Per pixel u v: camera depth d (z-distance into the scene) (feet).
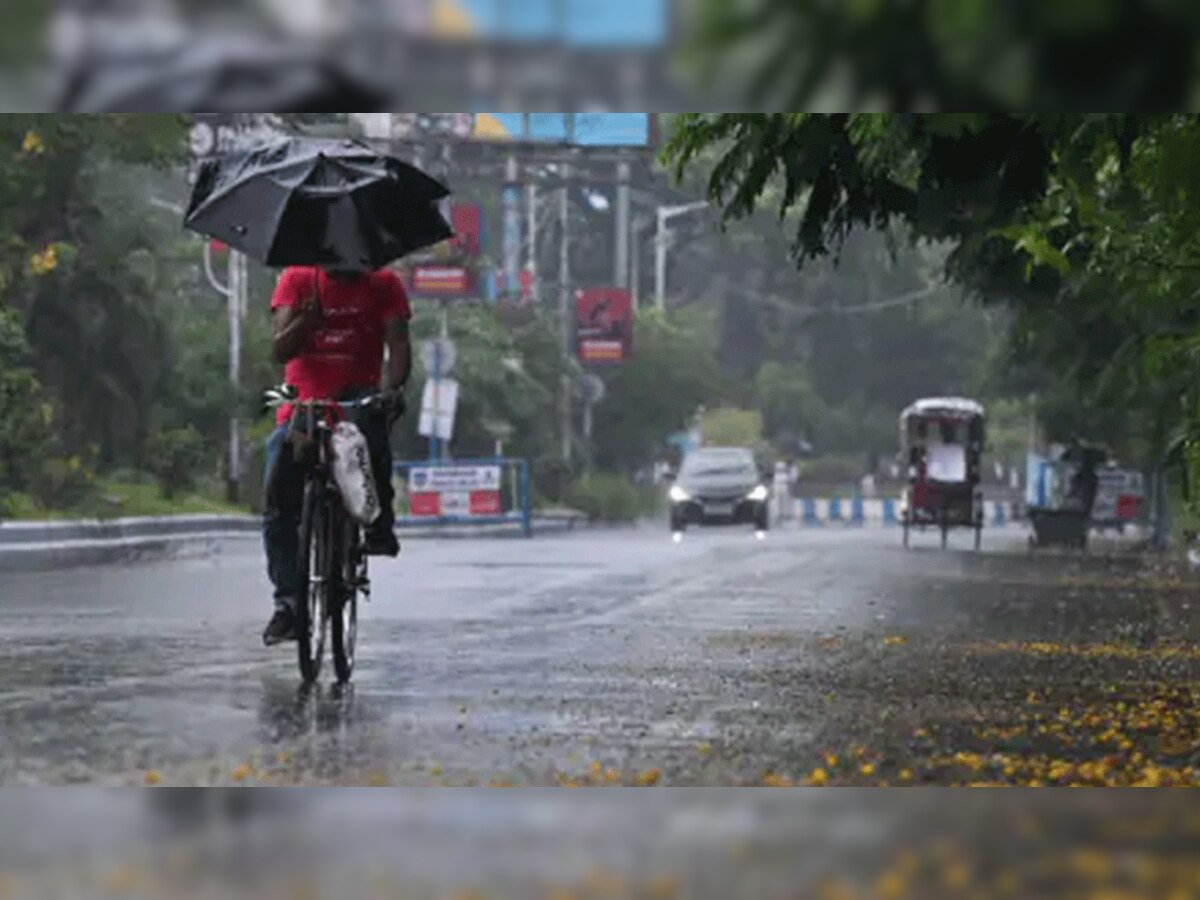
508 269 598.34
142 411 357.20
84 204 329.52
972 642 127.03
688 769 63.67
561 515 535.19
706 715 80.64
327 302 93.04
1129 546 376.07
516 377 559.79
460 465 425.69
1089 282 137.59
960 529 487.20
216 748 68.23
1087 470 356.18
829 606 163.73
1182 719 81.56
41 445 300.61
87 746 68.49
